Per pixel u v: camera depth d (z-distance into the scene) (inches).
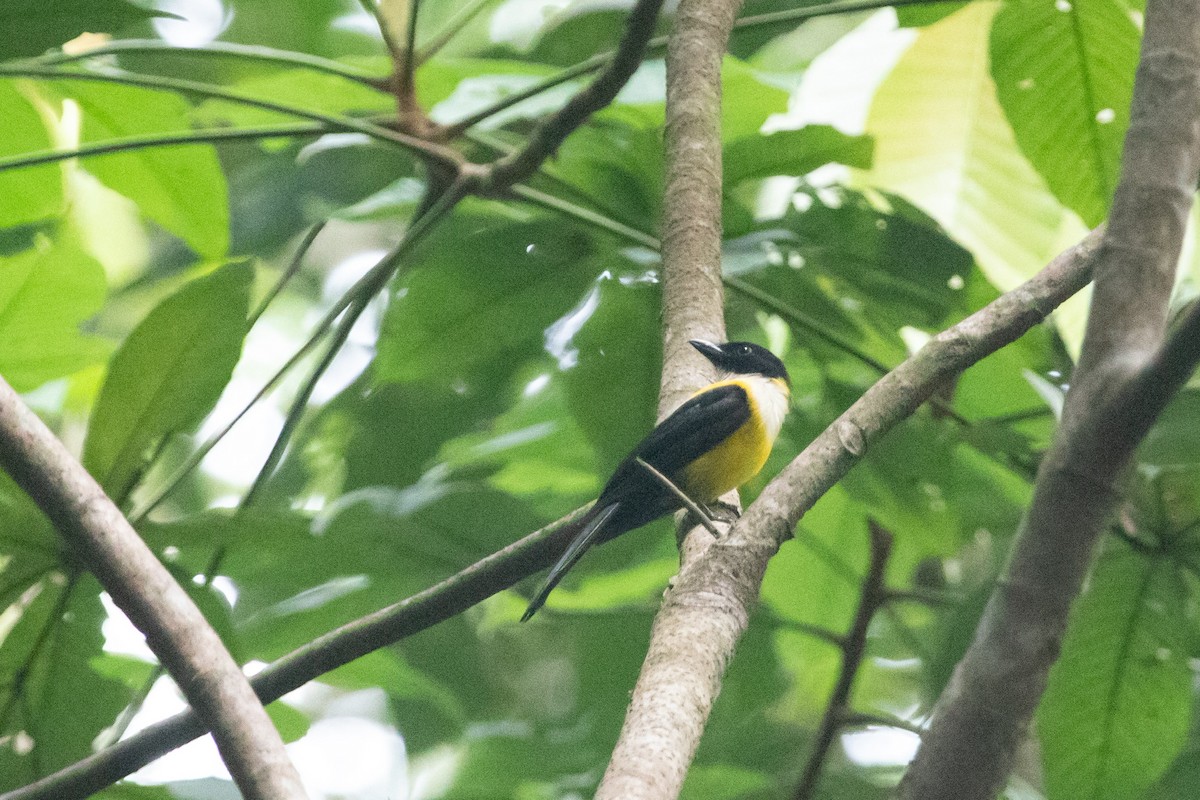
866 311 315.0
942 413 318.0
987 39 313.1
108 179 334.6
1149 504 279.3
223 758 148.8
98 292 299.7
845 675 356.8
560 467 382.6
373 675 398.9
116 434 240.1
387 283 362.6
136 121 326.6
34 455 162.6
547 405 398.0
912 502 321.4
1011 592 145.3
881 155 329.7
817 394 358.0
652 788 141.1
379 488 348.8
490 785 418.0
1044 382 280.7
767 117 309.6
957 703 144.0
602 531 291.1
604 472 323.9
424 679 402.3
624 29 255.6
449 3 477.1
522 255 313.7
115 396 237.6
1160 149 159.5
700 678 162.9
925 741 145.2
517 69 328.8
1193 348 134.0
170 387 239.3
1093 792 299.6
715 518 234.4
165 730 216.7
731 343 331.0
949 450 317.4
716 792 389.7
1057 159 298.8
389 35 298.7
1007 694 142.3
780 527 184.9
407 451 412.2
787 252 312.2
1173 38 165.9
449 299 317.4
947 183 327.3
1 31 262.7
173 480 248.2
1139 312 149.9
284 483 468.8
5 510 226.1
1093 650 291.3
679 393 249.9
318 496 429.1
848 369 324.2
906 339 334.6
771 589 416.5
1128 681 292.0
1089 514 142.8
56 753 252.7
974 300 312.7
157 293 538.9
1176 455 294.8
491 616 430.0
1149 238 154.3
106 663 316.5
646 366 318.0
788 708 513.3
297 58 288.0
